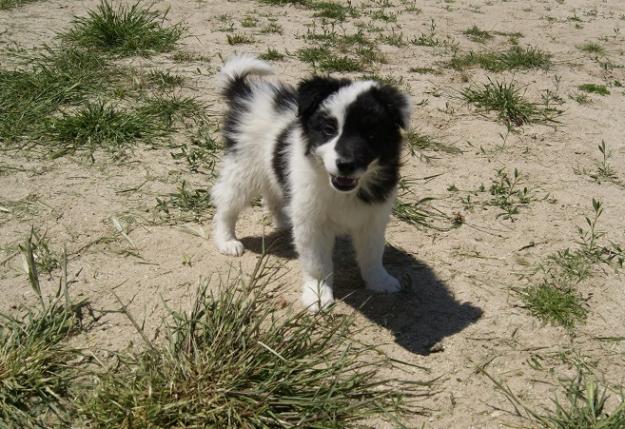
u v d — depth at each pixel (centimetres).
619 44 314
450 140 212
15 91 210
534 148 210
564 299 153
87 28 262
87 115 198
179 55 255
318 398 129
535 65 273
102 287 151
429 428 130
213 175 188
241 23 307
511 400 135
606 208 184
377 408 131
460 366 141
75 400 129
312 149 143
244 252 166
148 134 201
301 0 353
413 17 342
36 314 143
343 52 274
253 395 128
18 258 156
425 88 241
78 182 181
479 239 172
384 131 142
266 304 150
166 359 133
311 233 150
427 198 183
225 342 134
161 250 163
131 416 125
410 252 168
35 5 305
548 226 177
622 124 225
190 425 126
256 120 162
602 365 142
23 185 177
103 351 138
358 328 147
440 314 151
